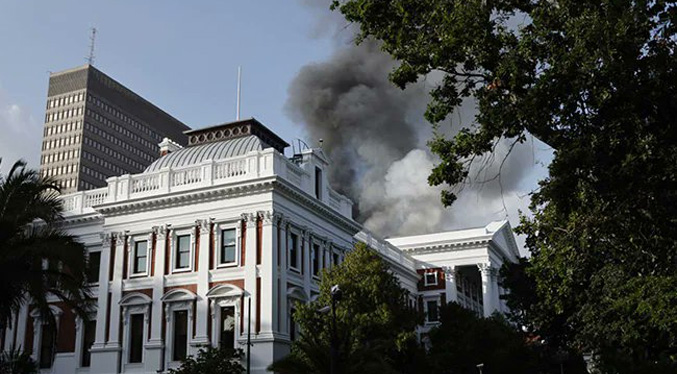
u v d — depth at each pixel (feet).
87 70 522.47
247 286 129.90
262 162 136.77
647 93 53.47
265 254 130.31
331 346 85.20
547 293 87.61
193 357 123.13
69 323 147.84
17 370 120.67
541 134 60.03
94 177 513.86
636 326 90.79
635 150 55.21
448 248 231.91
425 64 66.08
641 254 73.15
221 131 163.73
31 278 79.61
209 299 132.36
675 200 59.16
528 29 60.59
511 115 58.54
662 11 53.98
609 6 54.39
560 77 54.44
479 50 60.54
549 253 78.07
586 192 59.52
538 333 142.41
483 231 233.96
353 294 115.85
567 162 55.88
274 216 132.67
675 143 54.75
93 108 521.65
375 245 200.03
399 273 214.48
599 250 76.64
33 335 149.07
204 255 135.54
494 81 62.08
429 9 65.36
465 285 248.32
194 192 137.90
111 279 143.23
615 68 52.95
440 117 65.10
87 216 151.84
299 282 139.44
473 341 148.46
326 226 155.02
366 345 98.99
